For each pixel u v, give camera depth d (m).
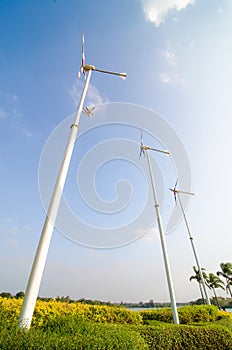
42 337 3.38
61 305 7.94
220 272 37.34
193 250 18.55
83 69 8.97
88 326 4.90
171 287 9.16
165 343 6.56
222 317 14.81
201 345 7.28
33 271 4.55
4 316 5.14
